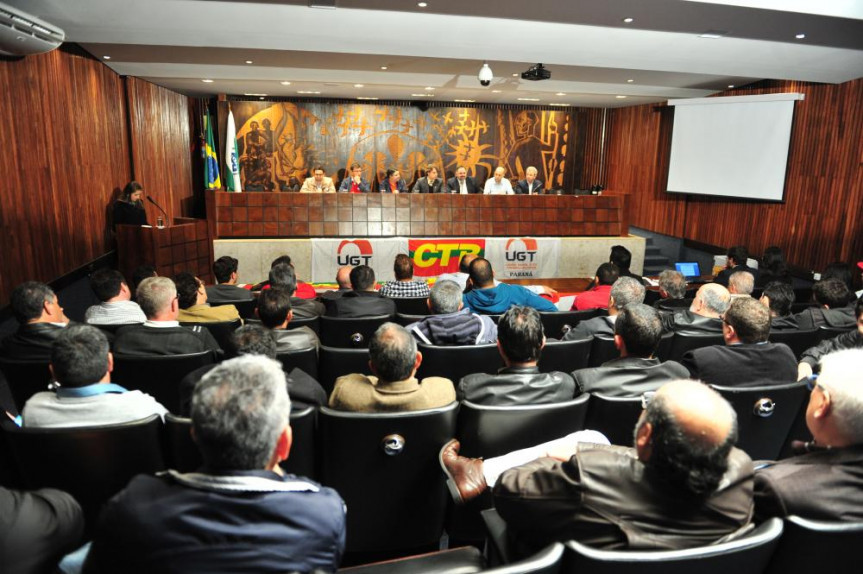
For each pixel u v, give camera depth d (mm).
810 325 3367
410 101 11797
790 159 8391
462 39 6266
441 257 8688
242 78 8789
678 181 10055
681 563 1072
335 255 8398
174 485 1041
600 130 12828
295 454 1801
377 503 1884
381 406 1894
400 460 1814
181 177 11000
